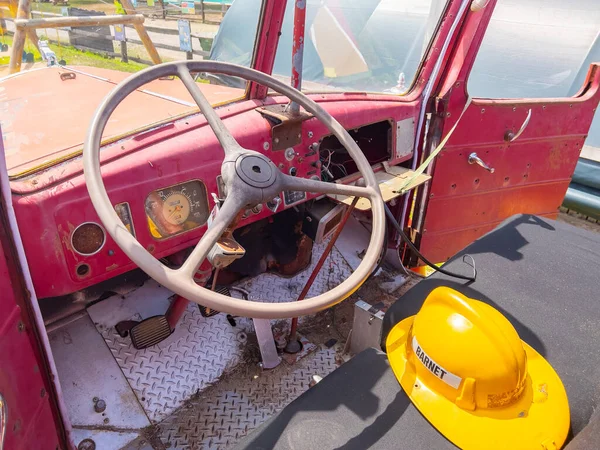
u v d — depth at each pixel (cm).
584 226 369
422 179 189
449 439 104
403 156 210
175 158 131
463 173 225
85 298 152
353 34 175
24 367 94
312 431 107
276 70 162
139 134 133
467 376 107
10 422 86
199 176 136
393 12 181
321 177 180
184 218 137
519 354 110
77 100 160
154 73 120
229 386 163
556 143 245
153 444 142
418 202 225
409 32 189
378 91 199
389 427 108
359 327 171
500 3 336
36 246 111
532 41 325
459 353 108
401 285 228
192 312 178
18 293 93
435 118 208
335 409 112
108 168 121
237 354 173
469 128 214
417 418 110
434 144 211
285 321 196
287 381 169
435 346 112
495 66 327
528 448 101
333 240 158
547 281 165
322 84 180
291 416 112
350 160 213
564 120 240
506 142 228
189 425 149
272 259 206
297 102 138
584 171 366
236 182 103
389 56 192
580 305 153
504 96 320
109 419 144
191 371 163
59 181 114
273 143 152
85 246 119
